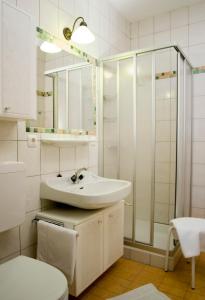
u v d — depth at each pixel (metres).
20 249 1.61
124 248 2.24
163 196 2.38
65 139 1.81
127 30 3.05
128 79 2.38
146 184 2.37
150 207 2.28
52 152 1.84
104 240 1.80
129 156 2.41
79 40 1.98
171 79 2.28
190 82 2.70
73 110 2.08
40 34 1.74
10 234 1.55
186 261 2.16
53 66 1.86
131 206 2.34
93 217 1.67
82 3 2.19
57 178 1.85
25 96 1.36
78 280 1.52
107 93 2.51
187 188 2.66
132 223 2.29
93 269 1.68
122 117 2.44
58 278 1.13
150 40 3.02
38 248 1.63
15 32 1.28
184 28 2.80
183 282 1.84
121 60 2.38
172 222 1.94
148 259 2.11
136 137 2.35
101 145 2.47
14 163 1.38
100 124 2.46
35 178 1.71
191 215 2.82
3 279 1.12
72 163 2.07
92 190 1.94
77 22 2.10
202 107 2.72
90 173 2.12
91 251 1.65
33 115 1.41
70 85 2.04
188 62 2.55
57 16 1.89
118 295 1.68
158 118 2.34
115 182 2.02
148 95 2.30
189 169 2.72
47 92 1.81
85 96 2.24
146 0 2.63
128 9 2.81
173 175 2.30
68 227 1.53
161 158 2.36
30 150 1.66
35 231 1.71
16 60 1.29
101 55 2.49
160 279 1.88
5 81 1.24
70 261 1.46
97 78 2.42
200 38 2.71
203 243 1.78
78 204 1.55
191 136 2.76
